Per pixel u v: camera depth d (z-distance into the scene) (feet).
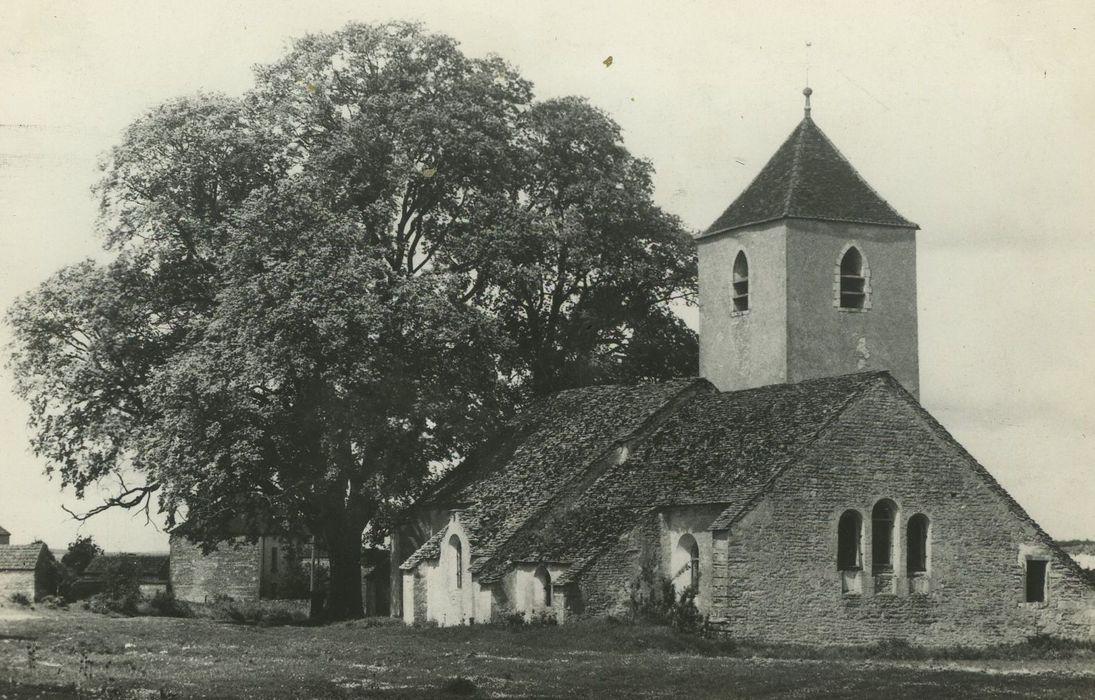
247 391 194.49
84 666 115.75
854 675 117.50
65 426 204.54
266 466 198.70
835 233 191.11
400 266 217.97
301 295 189.78
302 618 248.73
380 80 213.46
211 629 177.37
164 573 376.07
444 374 202.08
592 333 245.04
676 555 166.09
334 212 203.10
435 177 214.07
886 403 161.68
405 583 201.05
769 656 142.82
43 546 284.00
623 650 144.15
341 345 189.98
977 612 162.61
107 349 203.72
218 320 190.19
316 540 226.58
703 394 189.06
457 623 190.08
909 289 194.08
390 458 199.93
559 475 187.01
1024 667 132.26
